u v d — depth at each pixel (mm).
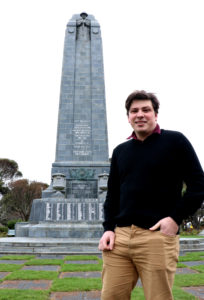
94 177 17297
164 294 2316
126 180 2742
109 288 2570
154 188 2543
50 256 10023
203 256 9812
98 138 18516
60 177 16469
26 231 15195
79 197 16891
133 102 2859
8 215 43000
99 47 21109
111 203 3031
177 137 2648
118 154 3023
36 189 42469
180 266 7820
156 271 2334
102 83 19984
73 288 5316
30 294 4879
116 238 2674
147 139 2754
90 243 11273
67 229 13555
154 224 2451
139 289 5363
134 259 2516
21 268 7566
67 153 18062
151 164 2592
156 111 2928
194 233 30203
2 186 48750
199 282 5895
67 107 19109
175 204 2525
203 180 2453
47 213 14633
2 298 4613
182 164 2590
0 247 11008
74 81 19906
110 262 2645
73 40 21141
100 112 19172
